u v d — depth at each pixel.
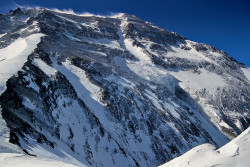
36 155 15.77
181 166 10.08
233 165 9.12
